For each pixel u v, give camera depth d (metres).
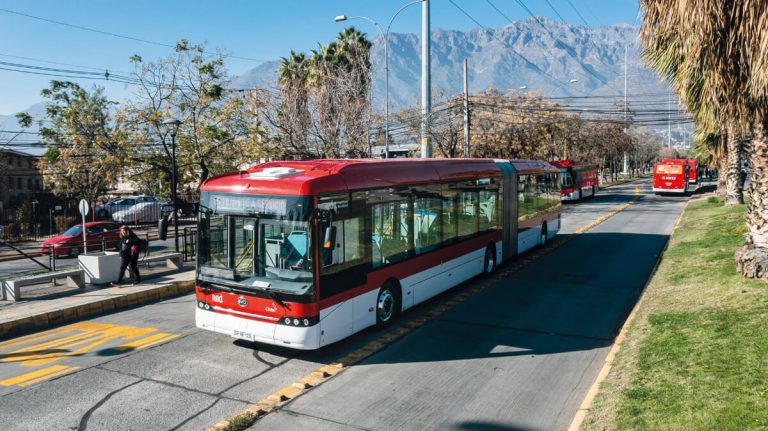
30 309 12.02
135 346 9.93
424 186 11.95
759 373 6.75
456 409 7.17
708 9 9.23
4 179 49.72
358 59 31.70
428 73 25.42
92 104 33.19
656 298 11.57
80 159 31.30
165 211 40.16
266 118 27.27
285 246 8.73
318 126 27.89
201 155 23.20
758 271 10.91
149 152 23.03
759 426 5.57
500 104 45.84
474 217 14.51
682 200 45.25
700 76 10.89
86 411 7.20
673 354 7.91
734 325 8.61
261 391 7.83
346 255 9.35
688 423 5.88
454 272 13.26
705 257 14.75
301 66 37.97
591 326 10.77
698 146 41.94
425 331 10.58
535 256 18.80
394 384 8.04
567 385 7.91
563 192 44.38
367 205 9.94
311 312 8.56
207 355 9.39
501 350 9.46
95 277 14.93
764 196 11.36
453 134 36.16
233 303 9.12
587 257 18.45
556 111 49.19
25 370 8.77
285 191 8.72
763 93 9.34
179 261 17.97
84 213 15.85
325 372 8.48
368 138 27.80
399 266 10.91
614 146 79.75
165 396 7.67
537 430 6.58
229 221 9.18
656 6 10.62
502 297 13.15
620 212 35.31
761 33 8.68
